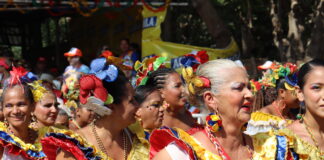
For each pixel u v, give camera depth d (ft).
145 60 18.70
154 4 43.27
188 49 41.27
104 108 12.89
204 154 11.50
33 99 16.72
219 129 11.77
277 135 12.78
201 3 40.68
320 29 37.04
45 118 17.93
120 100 13.08
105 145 13.15
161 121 16.92
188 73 12.31
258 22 59.21
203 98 12.12
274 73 21.89
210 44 63.67
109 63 13.62
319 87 13.28
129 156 13.35
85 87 12.91
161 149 12.20
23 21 66.03
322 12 37.09
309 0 42.34
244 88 11.73
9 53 67.41
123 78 13.30
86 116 16.31
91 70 13.29
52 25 79.36
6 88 16.46
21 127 16.34
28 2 45.01
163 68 18.38
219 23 40.91
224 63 12.01
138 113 16.70
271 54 57.57
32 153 16.14
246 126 12.44
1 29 66.80
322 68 13.38
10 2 44.86
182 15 63.31
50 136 12.51
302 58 39.81
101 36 54.95
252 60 42.27
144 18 43.60
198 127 13.47
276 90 21.90
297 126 14.08
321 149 13.57
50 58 66.59
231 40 41.27
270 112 21.80
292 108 22.66
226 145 11.88
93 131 13.25
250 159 12.08
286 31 52.19
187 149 11.46
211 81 11.88
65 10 54.80
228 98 11.64
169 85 17.81
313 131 13.73
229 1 57.47
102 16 54.49
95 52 56.59
